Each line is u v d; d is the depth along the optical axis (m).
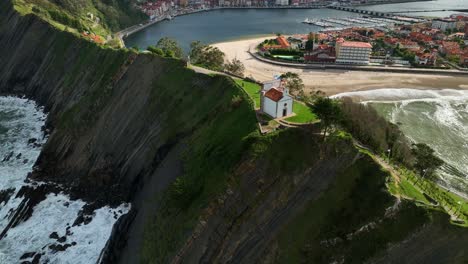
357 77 147.75
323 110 52.38
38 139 106.94
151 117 87.56
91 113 100.62
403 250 43.22
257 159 55.38
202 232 54.59
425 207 43.75
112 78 104.50
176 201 60.94
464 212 47.72
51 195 83.50
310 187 51.34
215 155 62.47
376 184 47.25
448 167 81.38
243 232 51.50
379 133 64.81
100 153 90.69
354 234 45.28
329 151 52.03
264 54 177.75
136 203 74.38
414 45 191.25
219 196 55.09
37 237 72.00
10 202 82.12
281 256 47.94
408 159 62.31
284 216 50.78
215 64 123.25
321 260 45.66
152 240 60.78
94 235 71.88
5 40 154.25
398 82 142.12
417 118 109.06
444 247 42.38
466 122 107.00
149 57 100.75
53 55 135.50
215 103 77.81
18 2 169.12
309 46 182.00
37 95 132.75
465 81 144.50
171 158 74.00
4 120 117.06
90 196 82.25
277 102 63.34
